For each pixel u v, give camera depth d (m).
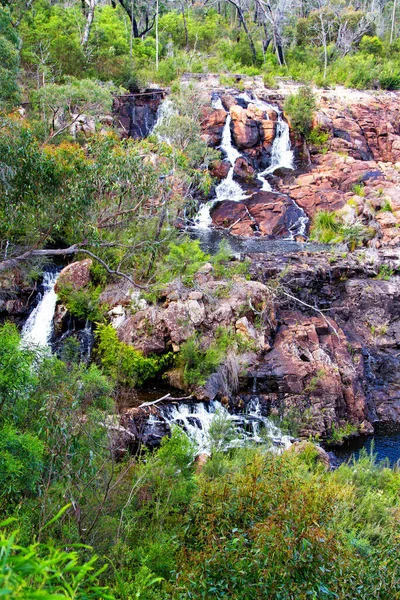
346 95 38.28
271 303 17.50
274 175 30.98
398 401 17.73
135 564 6.32
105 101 22.33
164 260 17.95
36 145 11.74
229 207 27.91
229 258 20.06
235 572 4.87
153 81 37.25
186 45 49.50
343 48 52.25
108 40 38.59
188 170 19.58
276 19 46.59
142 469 7.88
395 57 51.31
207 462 10.42
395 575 5.73
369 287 19.38
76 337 16.73
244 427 14.65
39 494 6.25
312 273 19.27
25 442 5.59
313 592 4.74
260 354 16.28
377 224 25.28
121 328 16.06
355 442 15.72
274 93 36.22
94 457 6.94
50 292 18.45
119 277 17.81
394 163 32.44
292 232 26.42
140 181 13.31
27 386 6.39
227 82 37.72
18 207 11.79
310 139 32.66
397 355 18.70
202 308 16.20
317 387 15.91
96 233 12.87
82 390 7.23
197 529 6.34
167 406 14.08
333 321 18.47
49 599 1.93
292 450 12.03
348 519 8.45
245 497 5.80
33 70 31.30
